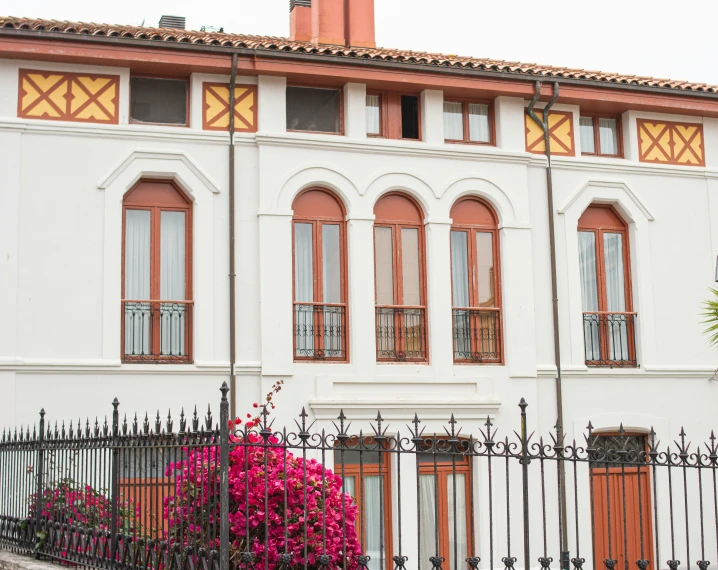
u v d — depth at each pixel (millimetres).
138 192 17391
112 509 9930
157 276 17281
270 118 17891
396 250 18562
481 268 19094
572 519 18688
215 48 17203
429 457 18016
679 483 19406
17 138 16562
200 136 17484
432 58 18297
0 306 16172
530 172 19484
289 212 17719
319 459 17266
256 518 9141
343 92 18562
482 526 18016
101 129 16938
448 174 18844
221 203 17500
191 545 8812
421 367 18250
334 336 18000
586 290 19891
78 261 16641
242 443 8812
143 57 16906
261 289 17422
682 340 20125
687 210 20531
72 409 16250
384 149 18438
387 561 17469
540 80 19094
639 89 19766
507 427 18562
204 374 17000
